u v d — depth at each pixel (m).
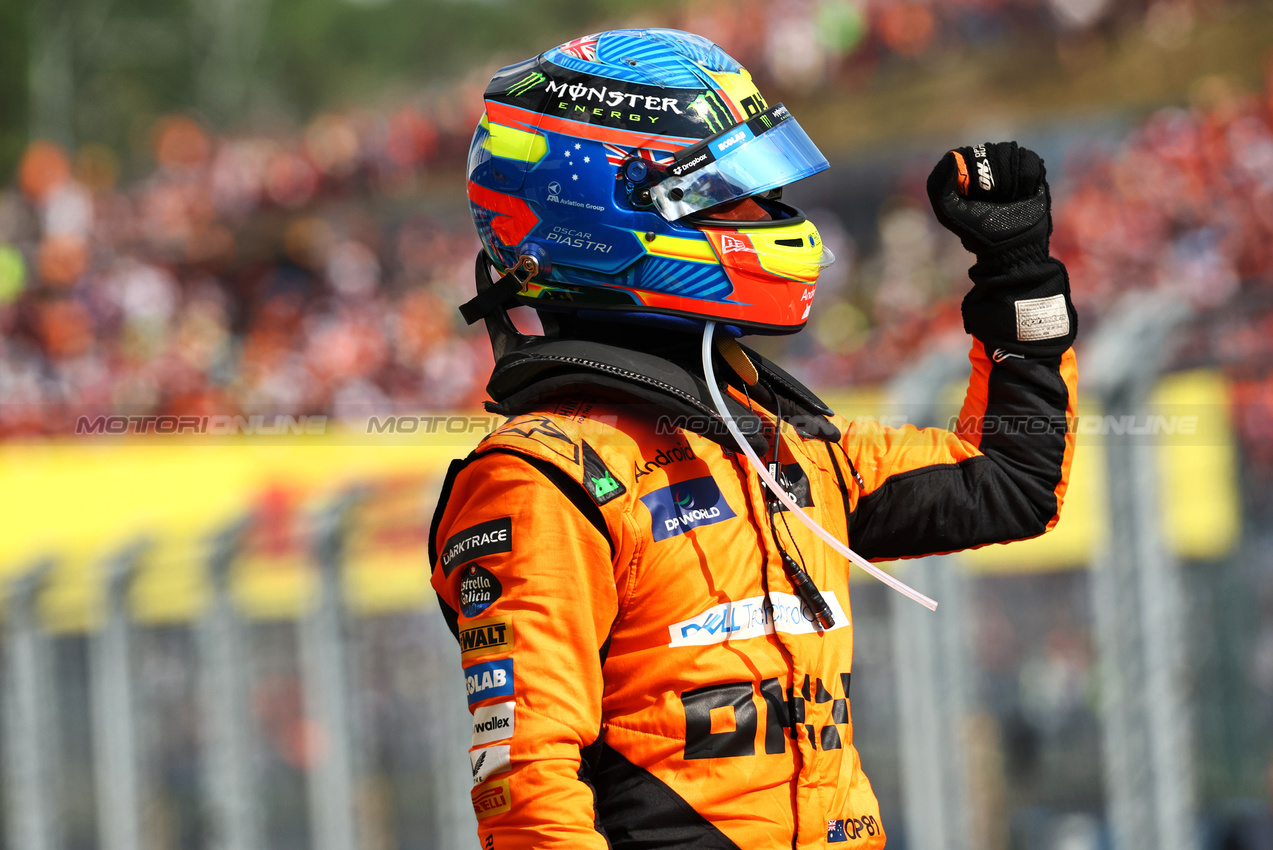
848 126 54.75
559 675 4.97
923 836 13.80
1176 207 35.38
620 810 5.10
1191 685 14.10
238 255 70.88
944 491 6.07
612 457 5.21
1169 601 13.38
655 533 5.15
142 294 53.75
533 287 5.69
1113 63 47.72
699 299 5.52
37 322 51.16
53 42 137.25
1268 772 13.73
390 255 66.25
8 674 23.02
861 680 15.67
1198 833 13.80
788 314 5.64
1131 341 13.16
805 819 5.06
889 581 5.41
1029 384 6.11
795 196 57.81
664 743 5.05
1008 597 16.05
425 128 67.81
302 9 160.88
